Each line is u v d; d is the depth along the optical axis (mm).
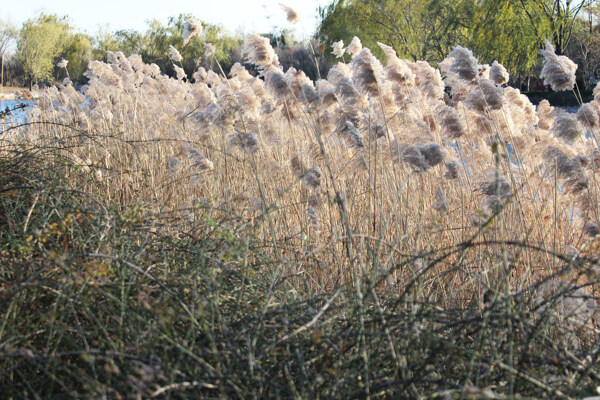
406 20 32062
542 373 2984
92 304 3127
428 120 6531
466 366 3064
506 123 5953
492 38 27359
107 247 3691
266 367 3039
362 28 31906
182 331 3238
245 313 3529
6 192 4418
